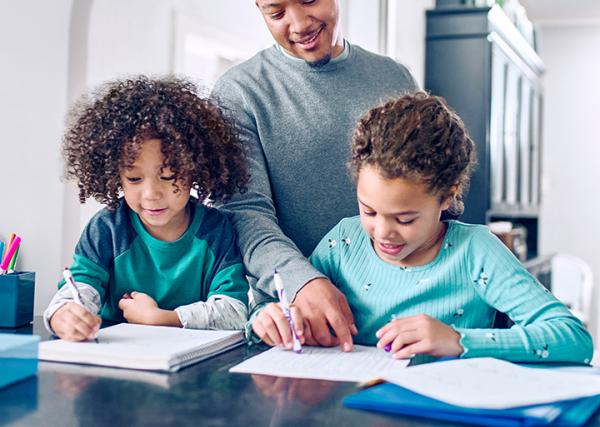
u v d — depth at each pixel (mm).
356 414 715
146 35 2045
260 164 1306
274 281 1079
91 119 1173
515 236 3783
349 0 3006
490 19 3359
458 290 1120
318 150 1305
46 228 1655
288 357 966
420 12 3395
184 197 1142
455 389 741
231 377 859
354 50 1379
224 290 1182
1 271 1209
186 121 1164
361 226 1213
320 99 1316
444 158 1010
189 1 2254
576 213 5285
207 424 683
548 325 983
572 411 709
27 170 1592
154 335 1031
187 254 1215
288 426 678
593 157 5258
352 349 1019
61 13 1667
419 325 956
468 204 3332
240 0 2559
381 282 1157
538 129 4684
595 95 5250
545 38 5340
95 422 690
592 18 5207
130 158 1100
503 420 682
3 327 1163
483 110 3344
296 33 1204
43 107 1624
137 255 1212
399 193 987
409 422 693
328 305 1045
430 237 1139
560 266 4883
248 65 1370
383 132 1010
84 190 1207
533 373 815
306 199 1311
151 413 717
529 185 4410
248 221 1228
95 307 1145
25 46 1563
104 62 1858
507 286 1078
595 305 5223
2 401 756
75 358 925
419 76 3414
